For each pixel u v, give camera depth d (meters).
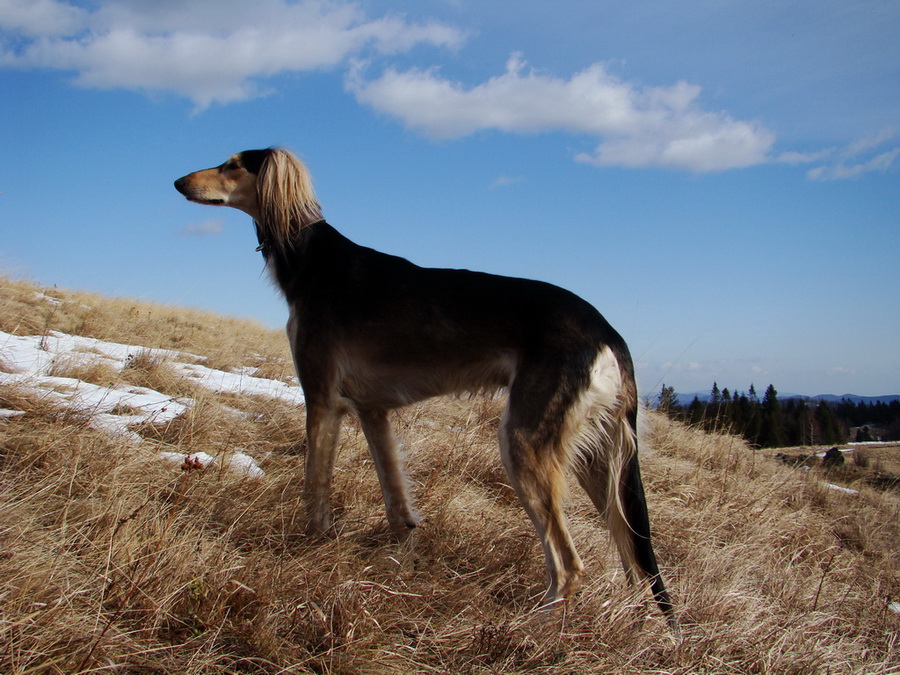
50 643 2.18
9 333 7.05
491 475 5.16
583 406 3.31
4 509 2.82
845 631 3.96
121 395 5.24
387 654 2.60
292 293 4.01
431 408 6.76
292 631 2.64
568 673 2.71
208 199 4.26
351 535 3.74
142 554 2.78
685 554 4.52
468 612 3.11
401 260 3.93
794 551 5.14
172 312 11.82
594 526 4.55
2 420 4.02
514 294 3.53
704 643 3.11
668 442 7.60
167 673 2.26
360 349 3.76
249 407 5.87
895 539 6.53
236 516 3.51
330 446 3.83
